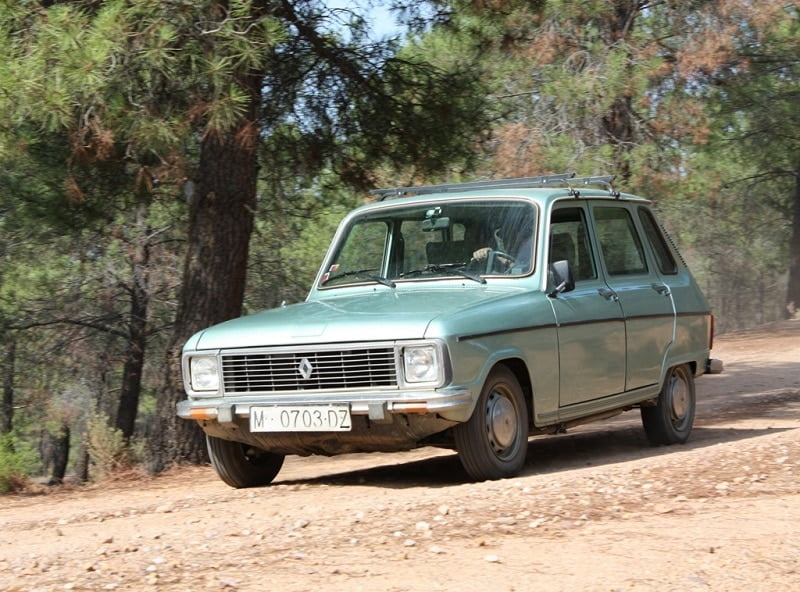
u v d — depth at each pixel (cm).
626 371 934
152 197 1551
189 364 823
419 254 887
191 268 1280
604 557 527
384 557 537
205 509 764
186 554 562
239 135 1147
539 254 855
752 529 583
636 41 2280
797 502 659
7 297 2112
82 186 1418
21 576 533
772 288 4825
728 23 2370
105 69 1001
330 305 841
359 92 1439
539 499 666
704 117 2289
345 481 886
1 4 1012
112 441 1234
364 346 753
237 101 1036
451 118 1452
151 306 2203
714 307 4897
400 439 761
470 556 534
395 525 608
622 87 2134
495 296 810
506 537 575
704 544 548
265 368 788
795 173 3781
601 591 469
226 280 1276
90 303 2195
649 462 831
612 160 2147
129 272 2141
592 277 918
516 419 804
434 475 889
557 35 2158
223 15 1054
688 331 1038
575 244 905
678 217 3762
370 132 1462
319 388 770
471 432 767
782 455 821
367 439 768
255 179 1305
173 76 1037
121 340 2284
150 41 998
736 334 3067
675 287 1031
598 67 2144
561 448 1079
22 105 980
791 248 3853
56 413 2652
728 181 3572
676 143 2347
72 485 1151
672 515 625
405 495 745
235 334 807
